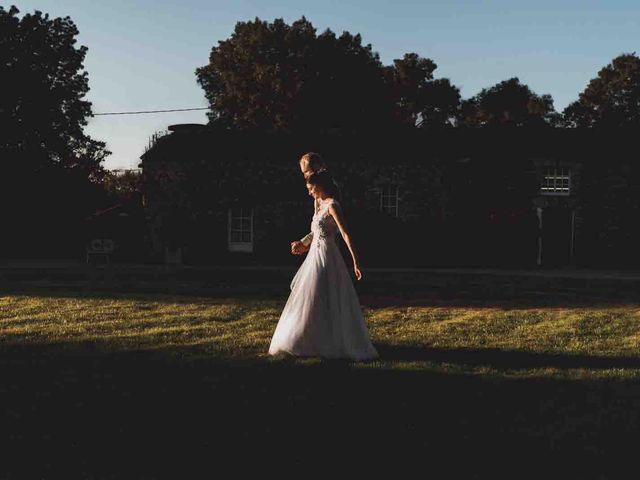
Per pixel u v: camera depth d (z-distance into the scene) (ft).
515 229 65.57
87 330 22.36
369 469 9.36
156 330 22.21
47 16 90.89
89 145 95.81
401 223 64.69
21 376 15.02
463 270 58.23
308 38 117.70
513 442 10.57
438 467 9.45
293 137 74.28
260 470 9.29
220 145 69.62
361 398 13.21
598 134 78.59
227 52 120.88
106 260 68.69
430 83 140.56
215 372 15.49
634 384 14.67
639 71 136.15
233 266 63.16
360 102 124.67
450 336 21.62
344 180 68.85
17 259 73.51
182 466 9.43
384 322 25.22
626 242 70.23
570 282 44.62
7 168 85.71
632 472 9.31
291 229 67.87
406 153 68.90
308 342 17.28
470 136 77.25
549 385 14.46
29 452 9.96
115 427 11.23
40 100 87.76
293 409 12.39
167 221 67.21
